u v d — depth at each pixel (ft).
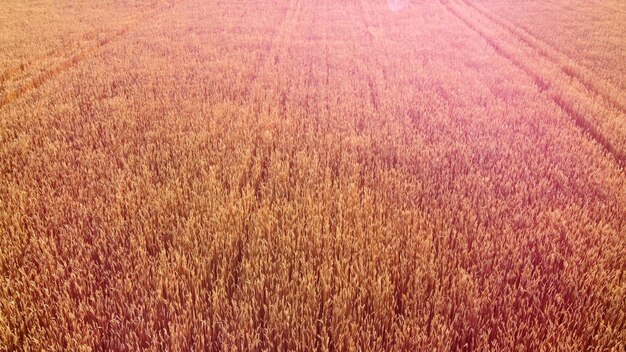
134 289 8.00
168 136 15.61
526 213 10.52
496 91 22.56
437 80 24.25
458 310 7.32
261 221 9.93
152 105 19.08
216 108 18.80
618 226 10.13
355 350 6.59
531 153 14.42
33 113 18.37
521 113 18.86
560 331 6.94
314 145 15.06
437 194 11.85
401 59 29.43
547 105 20.08
